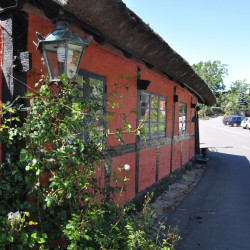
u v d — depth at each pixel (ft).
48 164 6.67
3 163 7.43
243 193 23.57
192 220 16.98
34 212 7.77
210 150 52.75
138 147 17.17
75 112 6.99
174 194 22.40
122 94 14.85
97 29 9.47
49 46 7.18
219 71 233.96
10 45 7.78
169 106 24.06
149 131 19.52
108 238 7.57
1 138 7.06
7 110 7.22
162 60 14.74
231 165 37.76
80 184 7.67
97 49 12.46
